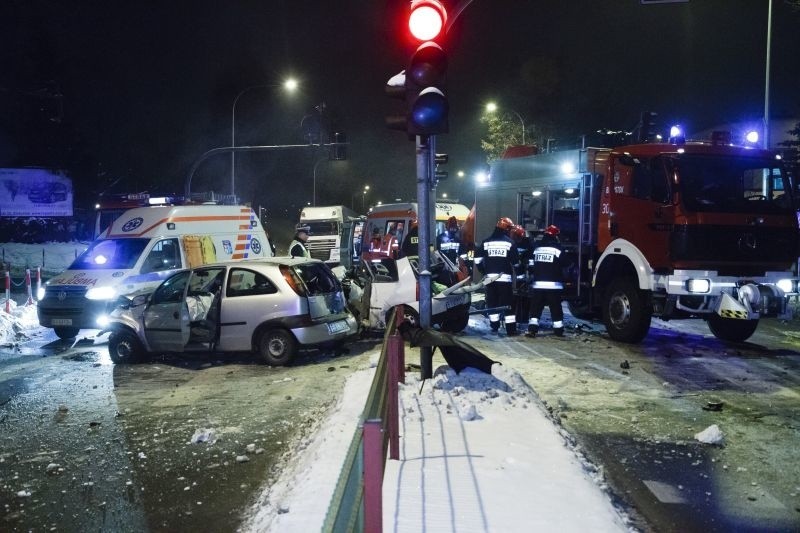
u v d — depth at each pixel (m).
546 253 11.79
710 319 11.52
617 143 13.68
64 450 6.02
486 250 12.15
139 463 5.67
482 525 3.87
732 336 11.39
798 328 13.04
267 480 5.26
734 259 10.27
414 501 4.18
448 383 6.87
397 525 3.84
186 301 9.74
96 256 12.87
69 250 37.59
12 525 4.50
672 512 4.63
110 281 12.07
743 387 8.19
